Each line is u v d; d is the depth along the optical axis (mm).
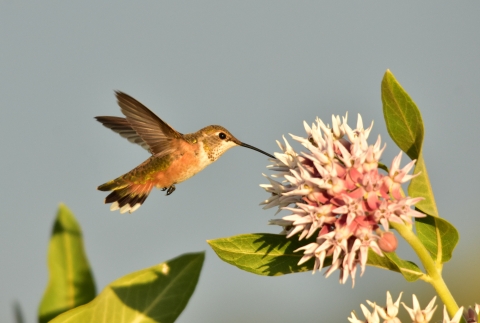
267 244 8969
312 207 8102
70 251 9055
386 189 8102
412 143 8672
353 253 7883
